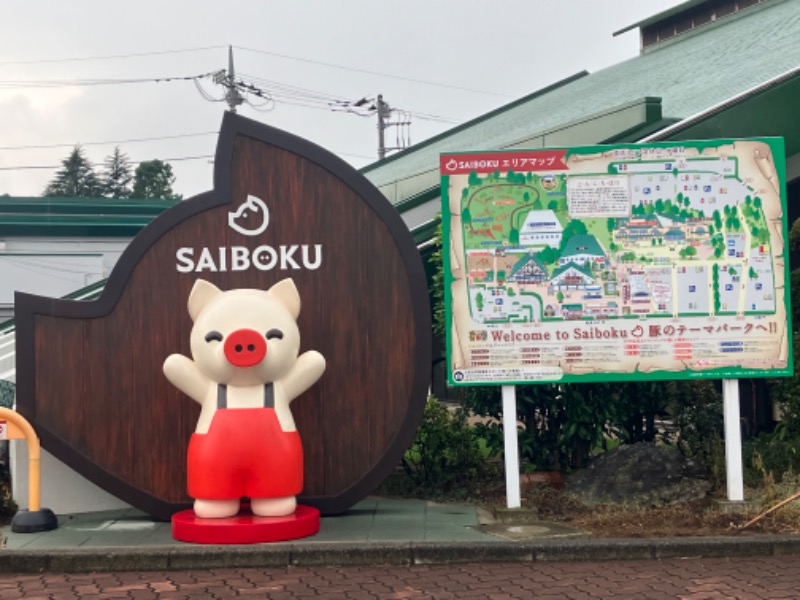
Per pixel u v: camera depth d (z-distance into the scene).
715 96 10.44
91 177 55.12
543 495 7.33
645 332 6.72
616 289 6.74
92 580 5.54
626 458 7.20
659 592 5.08
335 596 5.09
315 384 6.93
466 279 6.77
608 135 10.49
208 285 6.51
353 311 6.98
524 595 5.06
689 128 9.15
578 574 5.51
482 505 7.31
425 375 6.93
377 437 6.93
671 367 6.71
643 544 5.87
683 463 7.30
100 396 6.88
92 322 6.91
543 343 6.73
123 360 6.91
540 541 5.94
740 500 6.68
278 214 7.01
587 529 6.35
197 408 6.91
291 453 6.20
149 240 6.95
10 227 24.38
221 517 6.14
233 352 6.11
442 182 6.80
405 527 6.48
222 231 6.98
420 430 7.88
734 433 6.75
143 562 5.75
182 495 6.86
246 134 7.00
